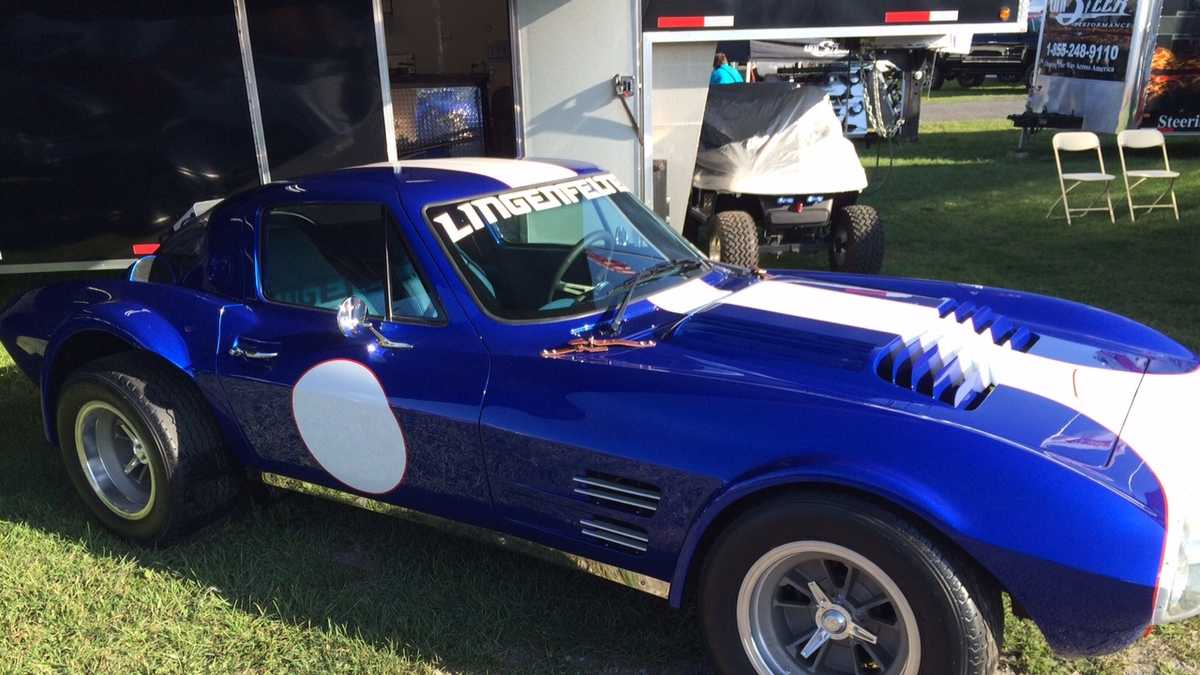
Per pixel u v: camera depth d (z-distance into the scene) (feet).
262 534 11.55
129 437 11.28
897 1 20.08
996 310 10.48
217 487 11.13
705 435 7.66
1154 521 6.52
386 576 10.53
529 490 8.73
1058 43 48.67
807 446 7.22
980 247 27.04
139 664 9.18
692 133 21.54
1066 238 27.99
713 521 7.73
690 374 8.06
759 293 10.29
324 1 20.43
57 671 9.10
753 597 7.56
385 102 21.38
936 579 6.72
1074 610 6.57
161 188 20.85
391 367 9.32
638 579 8.48
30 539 11.66
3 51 19.63
